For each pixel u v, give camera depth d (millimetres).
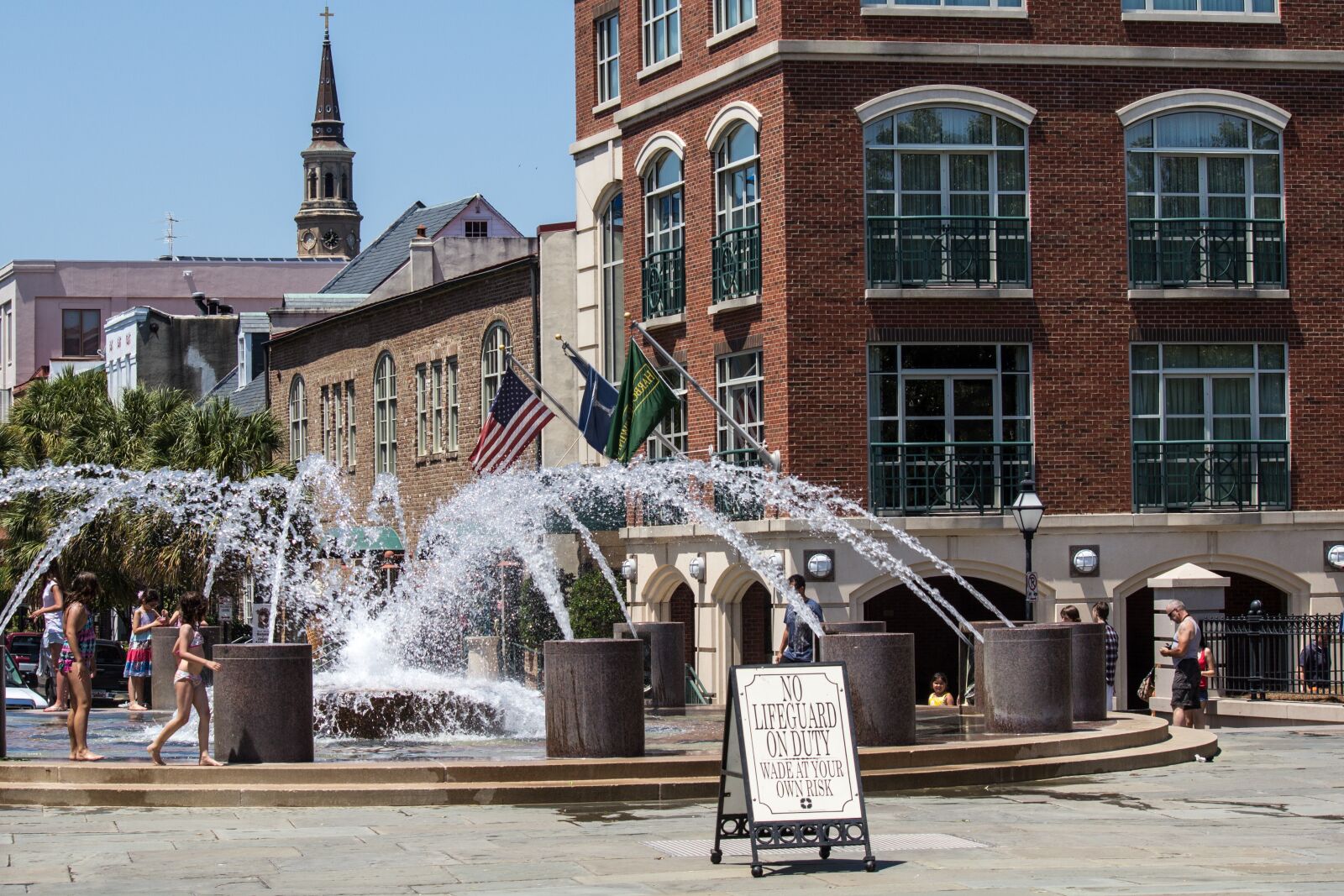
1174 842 14016
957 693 33625
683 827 15078
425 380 49500
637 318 37656
